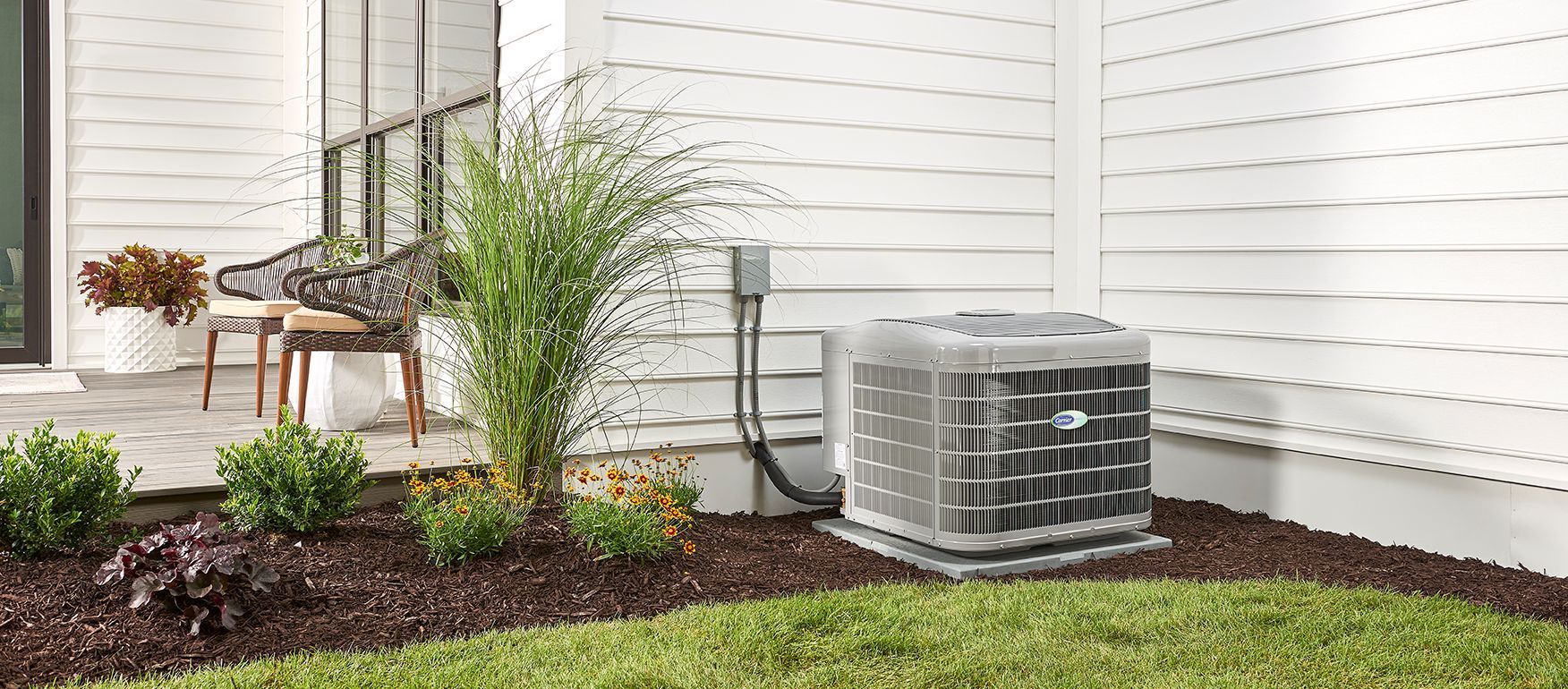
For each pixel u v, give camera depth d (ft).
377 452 13.50
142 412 17.11
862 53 14.15
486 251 11.37
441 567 9.88
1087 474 11.69
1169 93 14.47
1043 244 15.53
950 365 11.05
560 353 11.41
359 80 20.29
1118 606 9.55
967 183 14.93
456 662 8.02
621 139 12.65
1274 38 13.25
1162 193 14.60
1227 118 13.76
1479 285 11.53
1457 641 8.77
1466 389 11.69
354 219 20.33
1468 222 11.60
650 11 12.85
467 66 15.06
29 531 9.47
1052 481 11.47
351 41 20.77
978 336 11.19
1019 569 11.21
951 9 14.69
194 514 11.53
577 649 8.32
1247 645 8.62
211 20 24.13
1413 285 12.08
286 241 25.04
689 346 13.19
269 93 24.84
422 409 14.84
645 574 10.02
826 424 12.81
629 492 11.37
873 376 12.02
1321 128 12.84
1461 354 11.72
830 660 8.23
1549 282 11.01
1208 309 14.12
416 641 8.59
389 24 18.54
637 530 10.25
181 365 24.35
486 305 11.48
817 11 13.83
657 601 9.59
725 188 13.30
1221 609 9.45
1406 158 12.08
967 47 14.82
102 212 23.47
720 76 13.29
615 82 12.67
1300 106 13.01
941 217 14.79
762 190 13.56
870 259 14.34
